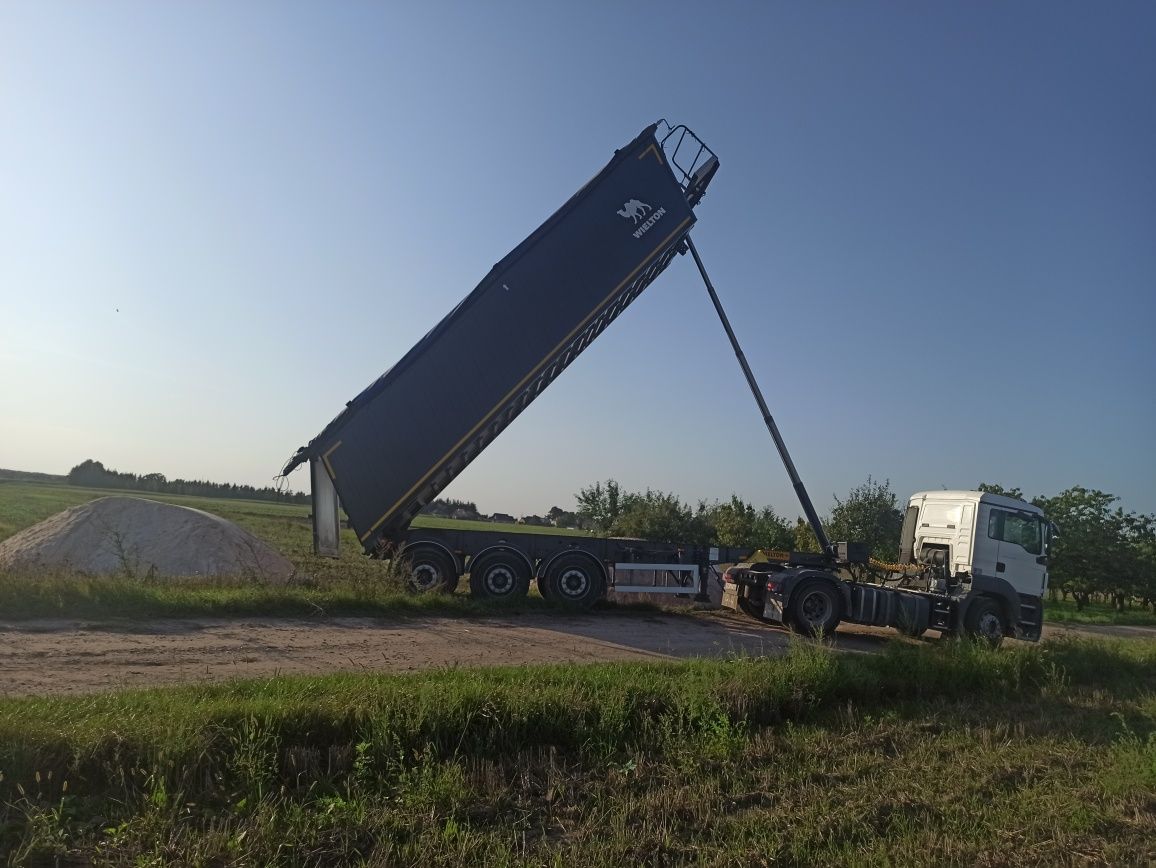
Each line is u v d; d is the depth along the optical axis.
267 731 5.86
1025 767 6.92
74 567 15.87
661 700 7.60
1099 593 31.12
